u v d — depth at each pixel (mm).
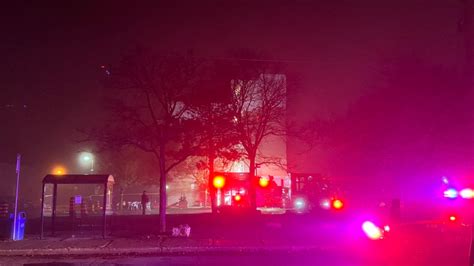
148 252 17734
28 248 17891
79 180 21750
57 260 15812
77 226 26062
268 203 39875
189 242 19375
